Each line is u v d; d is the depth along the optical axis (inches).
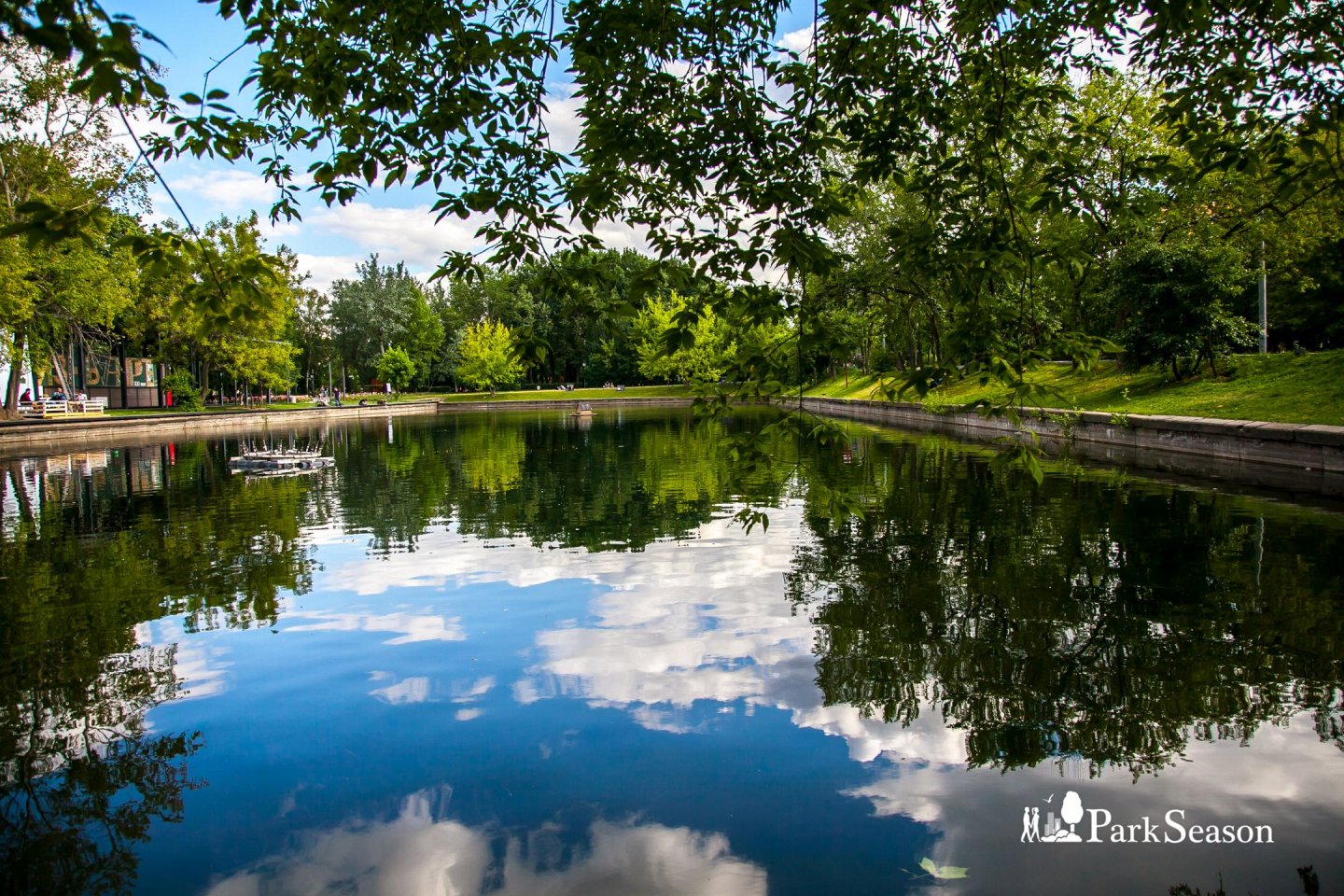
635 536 415.2
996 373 165.6
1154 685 194.9
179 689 212.1
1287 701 185.3
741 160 186.4
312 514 509.7
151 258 139.3
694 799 152.2
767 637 241.9
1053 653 217.5
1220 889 122.0
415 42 203.3
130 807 153.4
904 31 217.3
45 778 165.3
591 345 3265.3
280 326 1900.8
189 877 131.2
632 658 228.4
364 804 153.3
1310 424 535.5
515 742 177.5
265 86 214.8
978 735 173.8
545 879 128.2
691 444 1019.3
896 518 423.5
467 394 3216.0
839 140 221.6
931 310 205.0
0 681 219.5
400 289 3472.0
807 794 152.6
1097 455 682.2
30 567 360.8
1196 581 278.7
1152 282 756.0
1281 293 1153.4
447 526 458.0
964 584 287.1
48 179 965.2
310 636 256.1
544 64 199.6
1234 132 221.1
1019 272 186.2
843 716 185.3
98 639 254.4
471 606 288.7
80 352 1754.4
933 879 125.6
